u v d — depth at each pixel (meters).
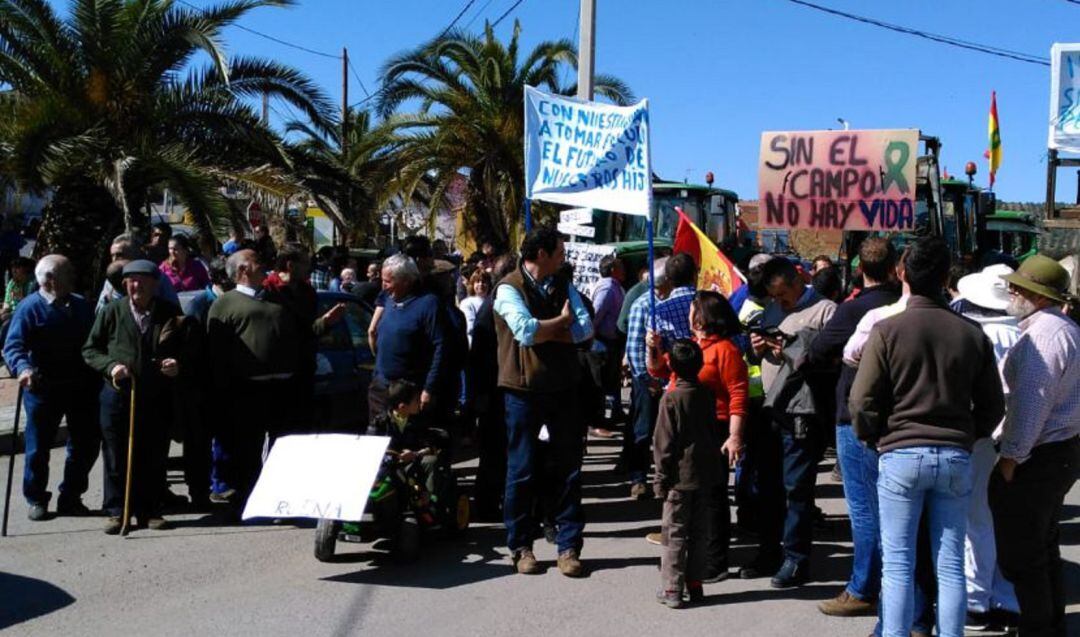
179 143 14.02
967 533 5.16
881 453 4.41
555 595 5.64
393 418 6.41
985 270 5.33
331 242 21.61
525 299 5.86
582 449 6.15
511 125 20.67
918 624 4.89
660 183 15.38
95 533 6.79
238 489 7.10
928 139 13.43
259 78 14.91
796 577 5.78
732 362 5.79
